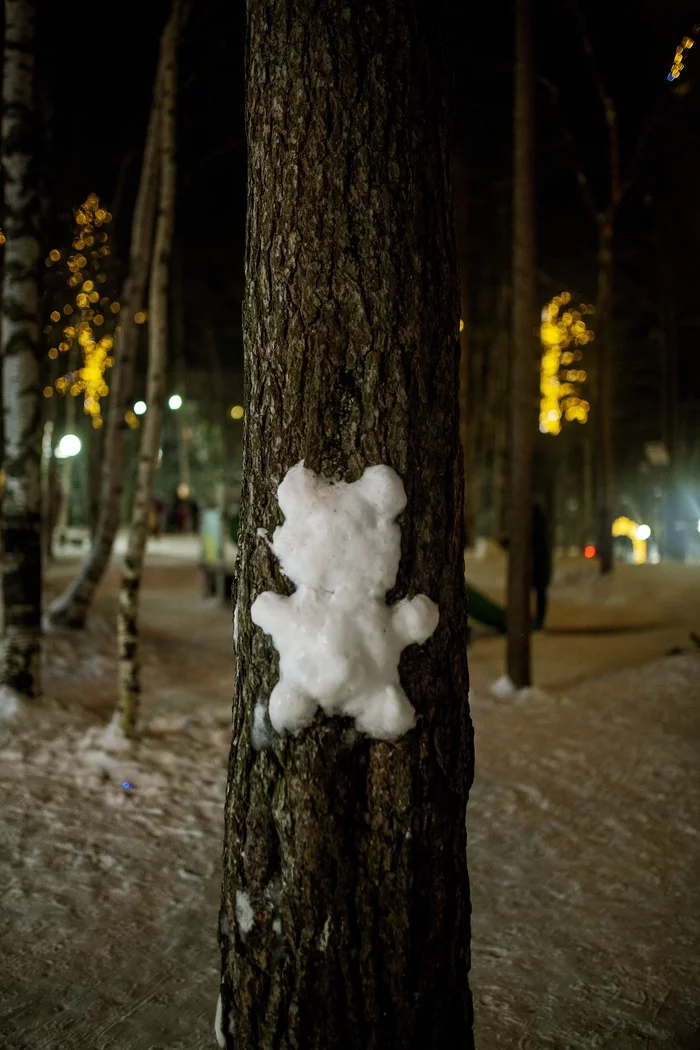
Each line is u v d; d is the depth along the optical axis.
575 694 9.14
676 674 9.39
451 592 2.56
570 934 4.27
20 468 7.89
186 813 5.69
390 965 2.39
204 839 5.29
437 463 2.54
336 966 2.37
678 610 16.11
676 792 6.25
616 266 28.23
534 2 9.19
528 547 9.23
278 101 2.51
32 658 7.95
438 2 2.59
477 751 7.22
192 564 23.06
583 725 8.00
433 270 2.54
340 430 2.50
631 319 30.14
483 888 4.77
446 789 2.49
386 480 2.48
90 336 18.58
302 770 2.40
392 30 2.49
